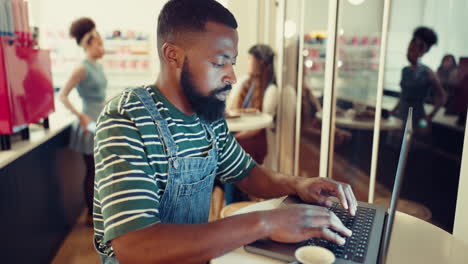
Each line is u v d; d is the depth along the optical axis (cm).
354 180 216
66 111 363
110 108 91
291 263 77
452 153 147
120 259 78
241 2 400
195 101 95
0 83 163
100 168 85
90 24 278
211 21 91
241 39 407
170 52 93
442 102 151
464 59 141
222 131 120
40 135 212
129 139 86
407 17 164
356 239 92
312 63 263
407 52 167
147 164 88
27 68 189
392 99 179
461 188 132
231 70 96
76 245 256
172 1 95
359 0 196
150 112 93
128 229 77
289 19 313
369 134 202
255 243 89
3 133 168
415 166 166
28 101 189
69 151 285
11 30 167
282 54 329
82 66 275
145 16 470
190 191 101
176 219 100
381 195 192
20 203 182
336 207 113
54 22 455
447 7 146
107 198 81
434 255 91
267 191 125
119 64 472
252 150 290
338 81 222
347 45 211
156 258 76
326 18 239
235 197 262
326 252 77
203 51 91
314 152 268
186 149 101
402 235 101
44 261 219
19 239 180
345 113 219
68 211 276
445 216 153
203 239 78
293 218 87
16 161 178
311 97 269
